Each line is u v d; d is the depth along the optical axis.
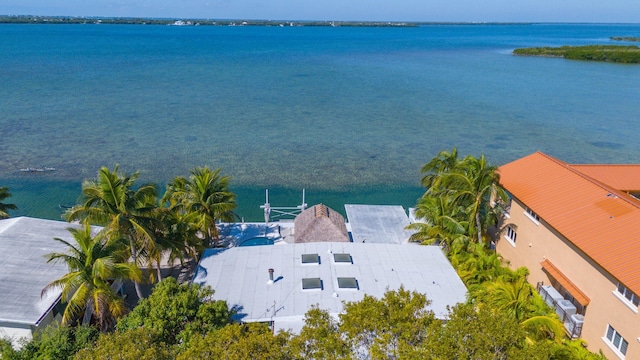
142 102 96.12
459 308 17.38
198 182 34.19
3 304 24.75
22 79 117.12
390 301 17.30
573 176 32.41
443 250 33.78
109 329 26.19
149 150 66.56
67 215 26.72
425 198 35.88
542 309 24.92
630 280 22.23
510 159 66.56
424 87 121.19
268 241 37.12
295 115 89.06
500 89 120.25
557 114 94.00
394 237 37.06
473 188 33.81
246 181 56.62
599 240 25.62
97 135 72.75
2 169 57.75
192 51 198.38
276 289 26.06
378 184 56.84
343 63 167.00
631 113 94.94
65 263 28.58
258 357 14.98
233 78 128.12
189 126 79.50
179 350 18.38
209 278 27.03
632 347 22.27
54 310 26.23
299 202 51.22
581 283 26.30
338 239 34.28
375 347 14.95
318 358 15.33
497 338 15.27
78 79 119.38
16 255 29.06
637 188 34.78
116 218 25.67
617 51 187.50
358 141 73.56
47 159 61.59
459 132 79.94
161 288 23.05
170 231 30.77
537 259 31.09
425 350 14.72
